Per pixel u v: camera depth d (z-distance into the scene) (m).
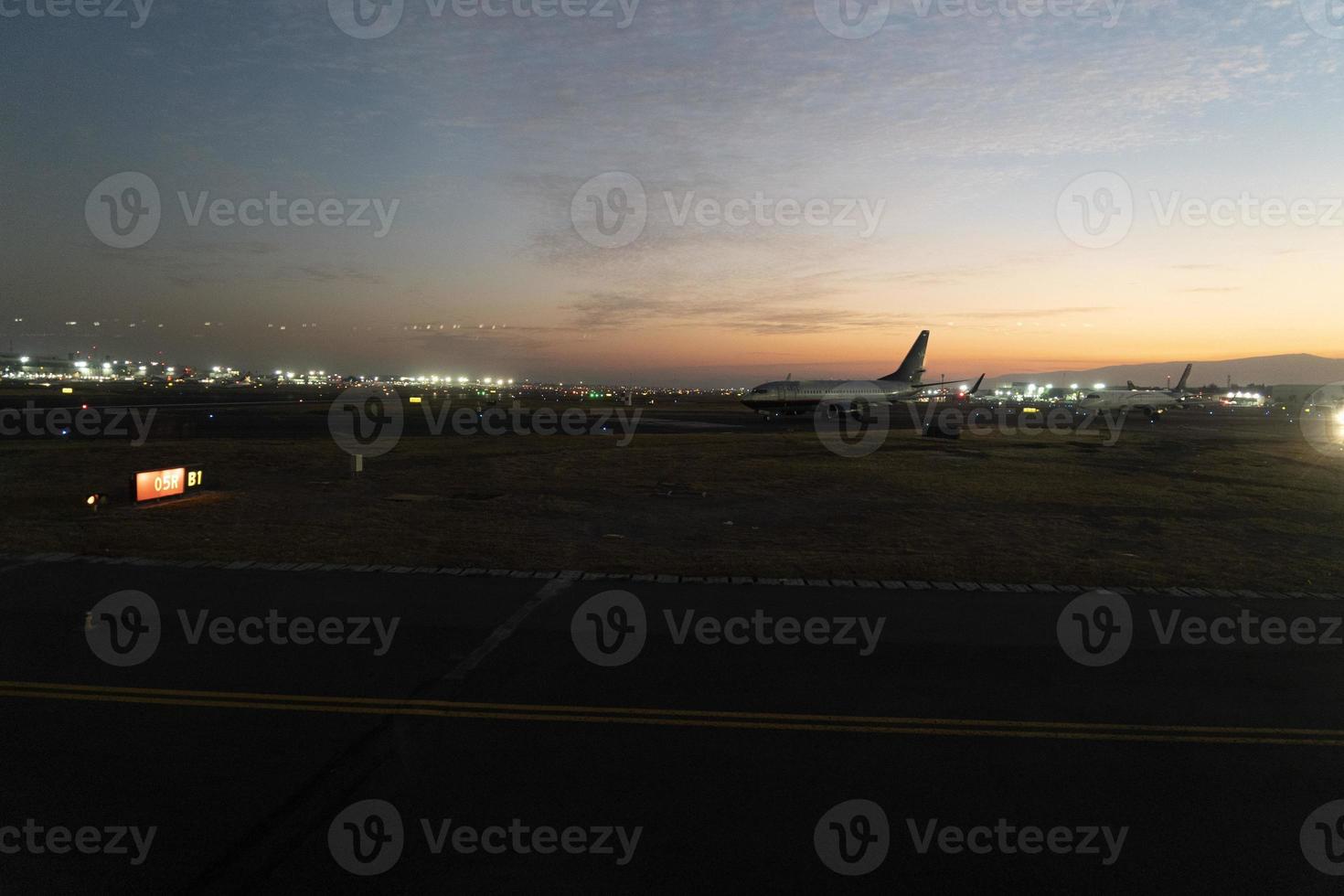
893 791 4.99
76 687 6.46
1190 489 23.38
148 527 13.95
